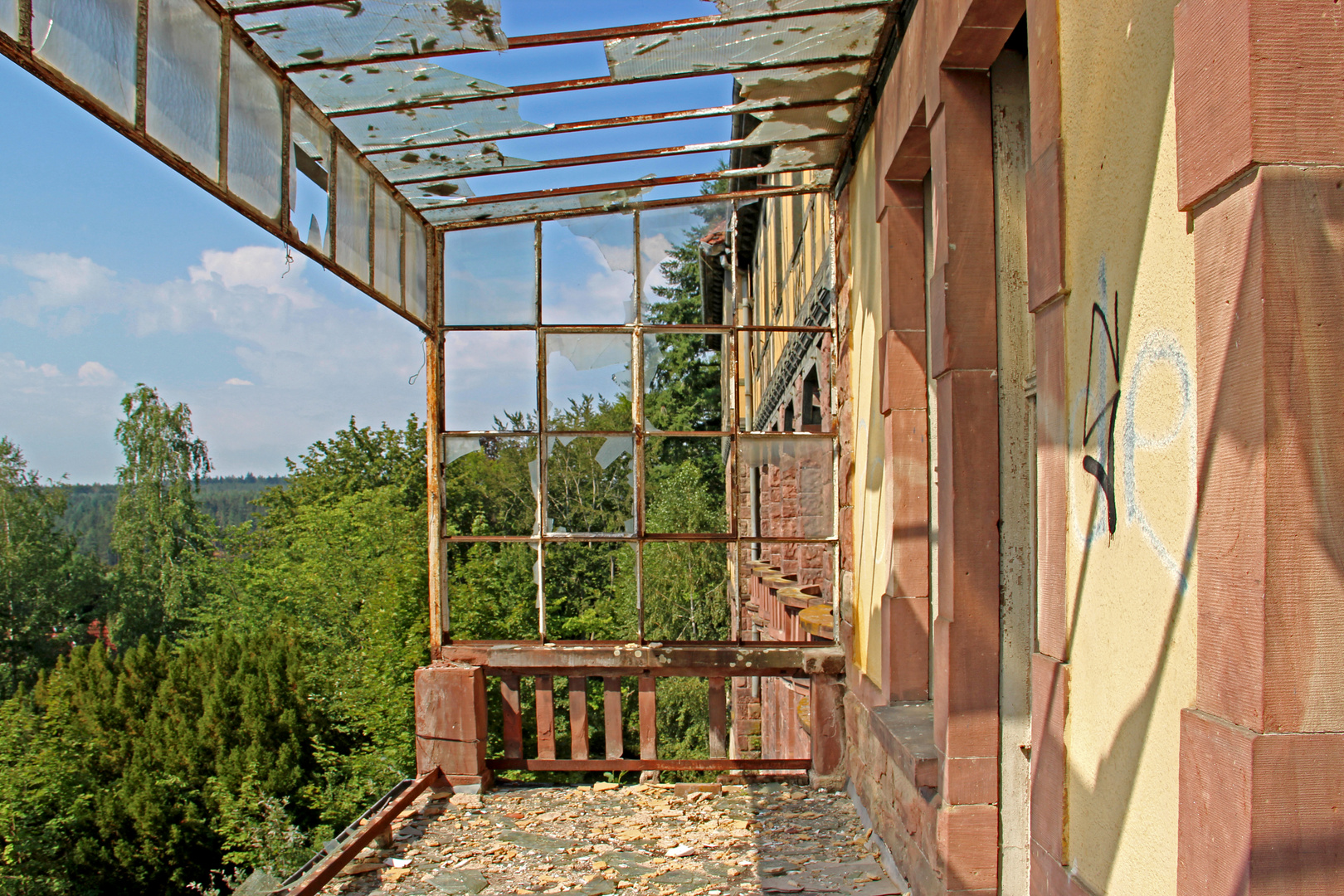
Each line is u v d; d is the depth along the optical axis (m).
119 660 27.31
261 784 21.28
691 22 3.80
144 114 2.72
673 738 22.83
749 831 4.74
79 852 20.53
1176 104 1.60
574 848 4.56
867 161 4.86
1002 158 3.30
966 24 2.98
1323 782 1.34
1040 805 2.32
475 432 5.96
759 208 13.94
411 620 20.92
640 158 4.99
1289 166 1.36
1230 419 1.44
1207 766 1.48
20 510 46.28
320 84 3.85
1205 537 1.53
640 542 5.84
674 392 26.33
